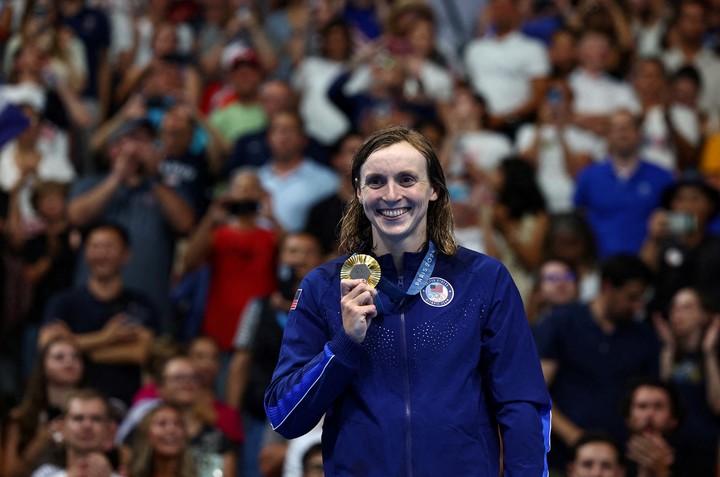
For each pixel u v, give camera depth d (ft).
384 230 42.93
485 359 43.16
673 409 87.45
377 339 42.83
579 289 106.11
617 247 120.67
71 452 85.46
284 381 42.83
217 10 161.89
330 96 134.62
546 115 131.54
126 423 91.97
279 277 106.22
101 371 99.09
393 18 152.97
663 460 85.71
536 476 41.37
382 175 42.80
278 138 122.01
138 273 111.86
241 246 110.01
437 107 137.28
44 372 94.48
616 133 121.49
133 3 161.79
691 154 137.28
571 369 91.71
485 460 42.09
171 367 93.09
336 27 145.48
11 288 108.47
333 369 41.52
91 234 103.35
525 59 149.38
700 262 107.14
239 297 109.29
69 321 101.65
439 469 41.55
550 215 113.70
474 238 111.65
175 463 87.86
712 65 158.71
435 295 43.24
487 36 158.30
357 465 42.09
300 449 86.07
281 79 153.69
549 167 130.52
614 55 149.89
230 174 127.54
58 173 130.31
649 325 92.58
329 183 123.13
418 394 42.24
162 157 125.39
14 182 127.75
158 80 132.98
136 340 100.37
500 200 114.52
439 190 44.06
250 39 156.15
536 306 106.11
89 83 148.15
